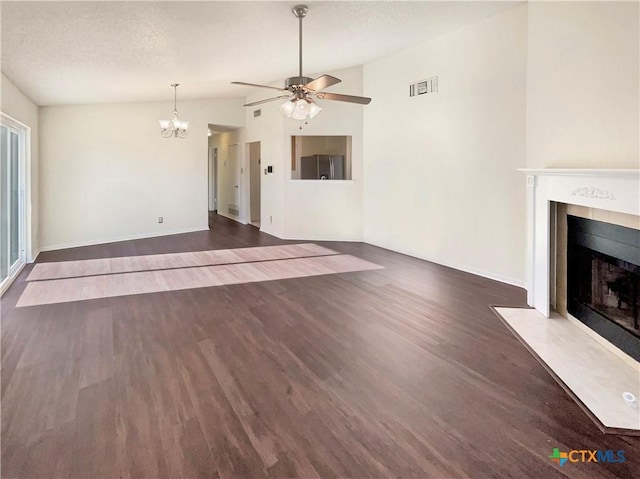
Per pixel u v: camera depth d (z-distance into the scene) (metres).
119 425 2.00
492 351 2.83
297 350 2.86
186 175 8.29
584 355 2.76
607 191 2.72
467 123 4.92
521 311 3.63
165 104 7.80
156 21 3.45
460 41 4.90
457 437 1.91
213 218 10.59
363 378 2.47
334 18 4.04
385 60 6.19
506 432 1.95
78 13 3.04
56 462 1.75
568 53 3.25
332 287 4.47
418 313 3.62
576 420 2.04
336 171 7.54
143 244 7.12
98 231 7.11
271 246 6.98
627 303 2.71
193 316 3.55
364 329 3.25
